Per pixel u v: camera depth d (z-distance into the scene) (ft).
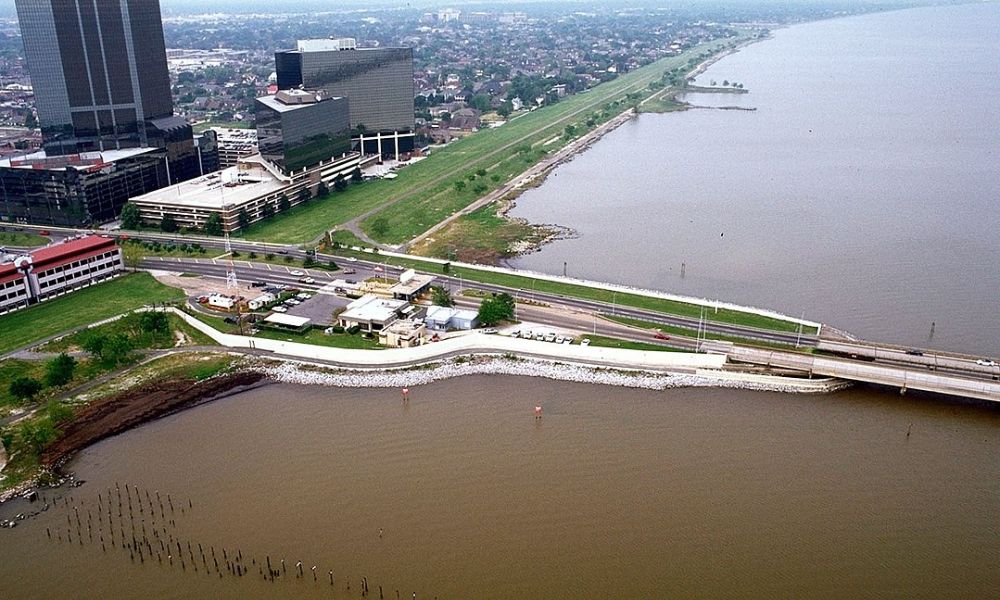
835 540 537.65
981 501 575.79
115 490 608.19
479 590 496.64
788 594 490.90
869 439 655.76
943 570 511.40
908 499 578.25
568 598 488.85
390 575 511.81
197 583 510.17
